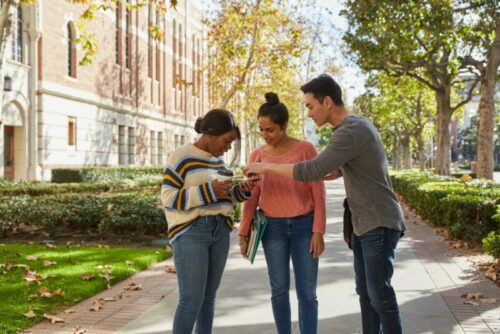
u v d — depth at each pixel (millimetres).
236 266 7348
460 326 4668
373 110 37250
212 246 3660
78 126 24172
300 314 3904
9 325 4621
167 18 36812
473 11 16828
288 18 18547
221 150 3664
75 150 23906
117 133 28656
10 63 19328
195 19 43781
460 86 24641
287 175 3492
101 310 5230
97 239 9836
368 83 26094
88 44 12531
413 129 37562
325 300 5555
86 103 24922
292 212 3885
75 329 4602
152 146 34906
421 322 4797
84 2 11719
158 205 10148
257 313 5117
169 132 37844
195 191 3463
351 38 18703
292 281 6449
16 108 20109
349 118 3521
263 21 17922
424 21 16000
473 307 5277
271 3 17719
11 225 10219
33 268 6949
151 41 34094
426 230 11352
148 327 4684
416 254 8359
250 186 3631
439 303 5434
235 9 17734
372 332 3877
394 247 3535
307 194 3926
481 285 6211
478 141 17391
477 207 9180
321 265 7418
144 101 32531
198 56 44719
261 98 24094
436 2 15438
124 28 29672
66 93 22844
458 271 7023
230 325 4758
